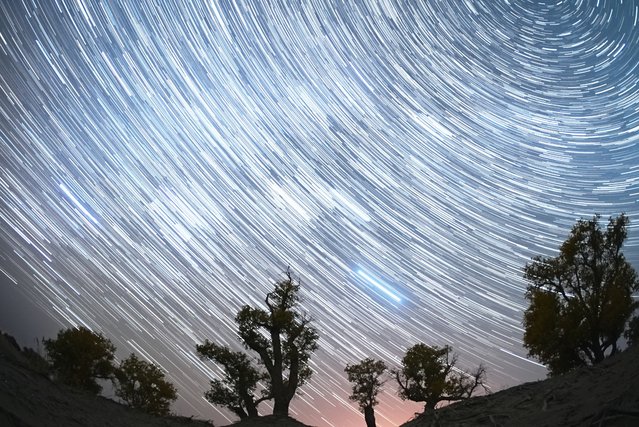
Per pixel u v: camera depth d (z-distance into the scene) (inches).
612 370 566.6
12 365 559.5
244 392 917.2
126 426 565.6
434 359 944.3
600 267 880.3
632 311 848.3
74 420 506.9
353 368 957.8
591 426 435.8
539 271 904.9
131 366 888.3
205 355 941.2
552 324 858.8
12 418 435.8
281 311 965.2
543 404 551.8
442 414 625.0
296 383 933.2
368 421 942.4
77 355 843.4
